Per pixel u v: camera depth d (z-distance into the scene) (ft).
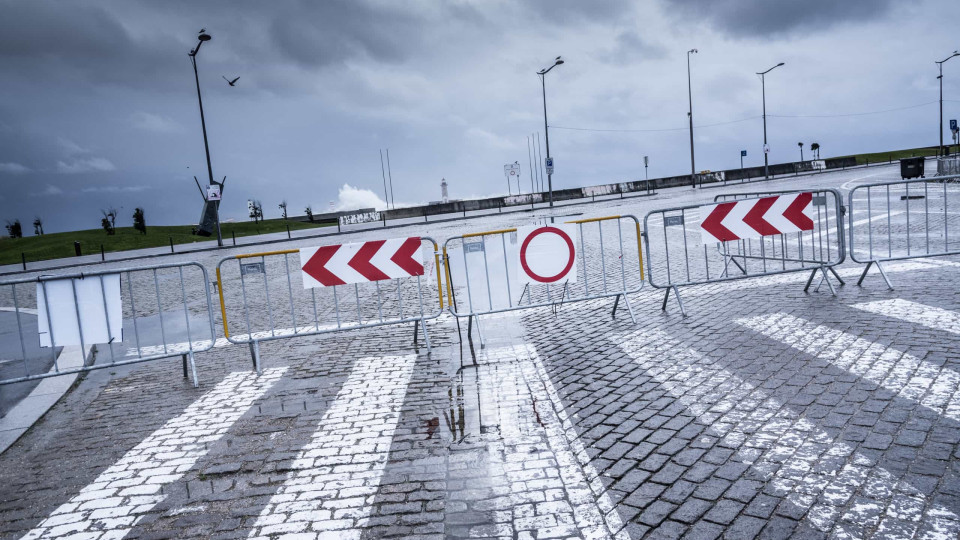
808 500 10.64
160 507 12.52
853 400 14.71
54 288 21.39
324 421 16.72
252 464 14.25
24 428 18.40
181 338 30.96
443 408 16.96
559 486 11.93
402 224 134.10
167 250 113.19
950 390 14.73
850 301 24.56
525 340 23.88
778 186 121.08
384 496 12.14
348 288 43.70
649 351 20.61
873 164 215.51
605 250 51.08
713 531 9.98
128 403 20.25
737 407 15.01
